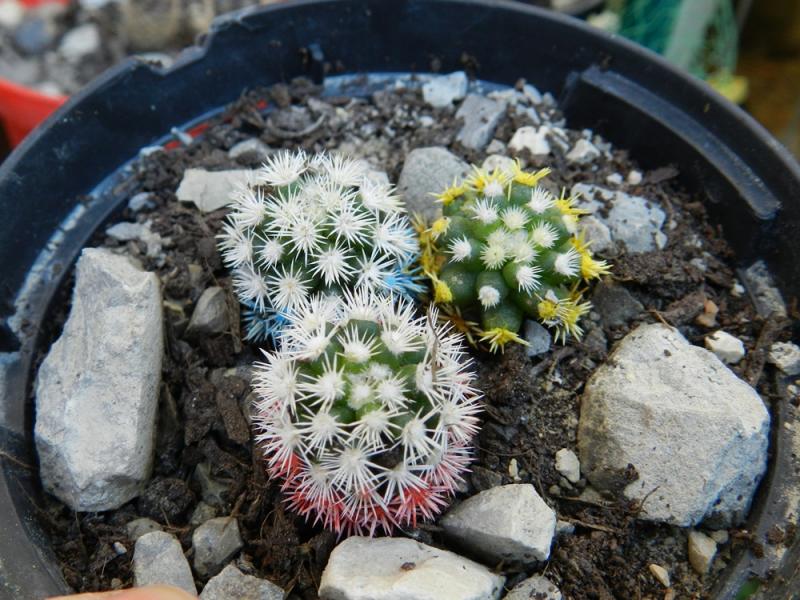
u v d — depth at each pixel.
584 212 0.10
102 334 0.09
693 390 0.08
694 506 0.08
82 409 0.08
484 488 0.09
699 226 0.10
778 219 0.10
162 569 0.08
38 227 0.10
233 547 0.08
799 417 0.09
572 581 0.08
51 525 0.08
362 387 0.07
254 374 0.08
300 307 0.08
